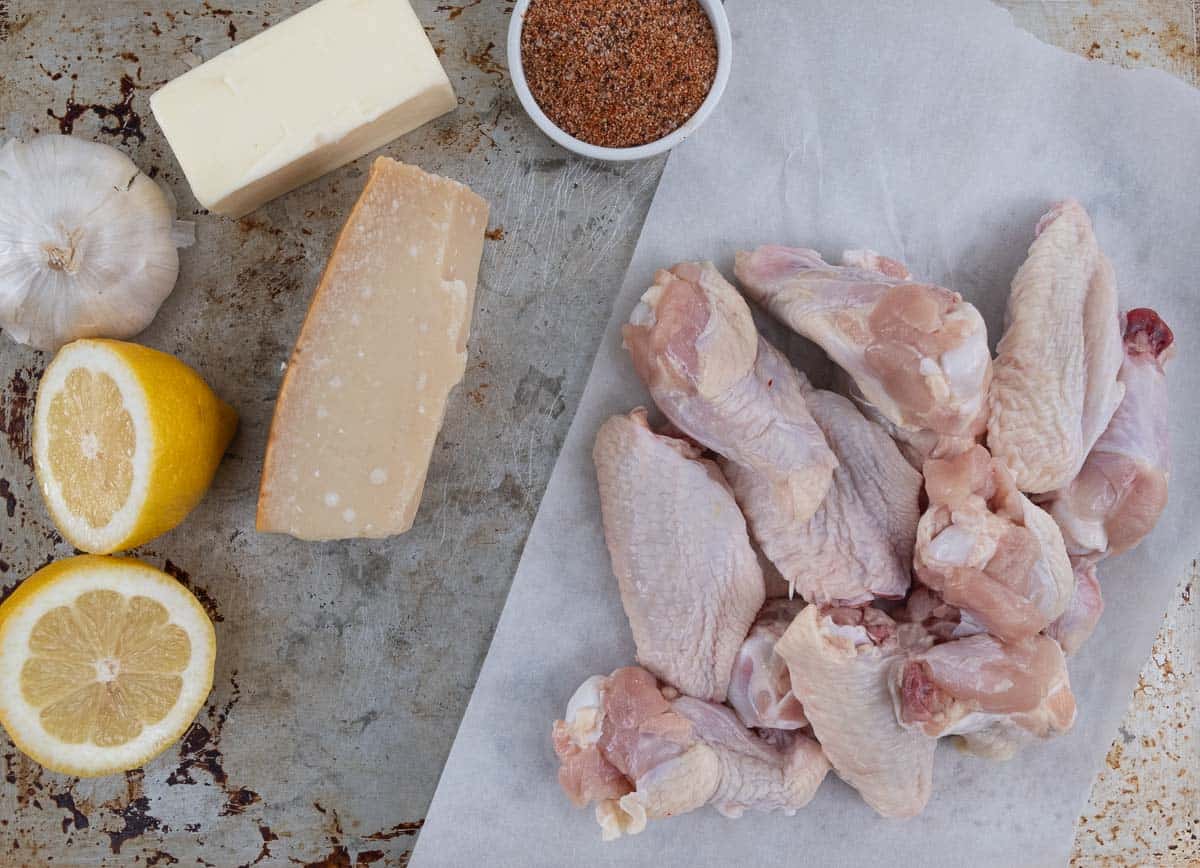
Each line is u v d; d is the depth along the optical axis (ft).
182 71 1.63
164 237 1.61
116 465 1.54
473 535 1.66
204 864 1.65
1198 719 1.72
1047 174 1.69
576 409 1.66
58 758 1.57
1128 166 1.70
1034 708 1.54
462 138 1.65
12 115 1.63
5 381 1.63
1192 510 1.71
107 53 1.63
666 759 1.58
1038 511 1.57
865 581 1.60
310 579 1.65
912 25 1.67
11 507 1.63
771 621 1.65
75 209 1.56
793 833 1.68
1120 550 1.66
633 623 1.62
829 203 1.68
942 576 1.56
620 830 1.58
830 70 1.67
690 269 1.60
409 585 1.66
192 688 1.59
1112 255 1.70
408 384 1.56
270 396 1.65
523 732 1.65
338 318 1.55
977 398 1.55
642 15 1.58
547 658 1.65
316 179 1.64
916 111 1.68
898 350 1.53
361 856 1.66
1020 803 1.70
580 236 1.66
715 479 1.61
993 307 1.70
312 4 1.65
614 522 1.61
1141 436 1.62
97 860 1.64
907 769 1.60
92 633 1.57
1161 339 1.65
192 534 1.64
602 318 1.67
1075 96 1.69
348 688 1.65
